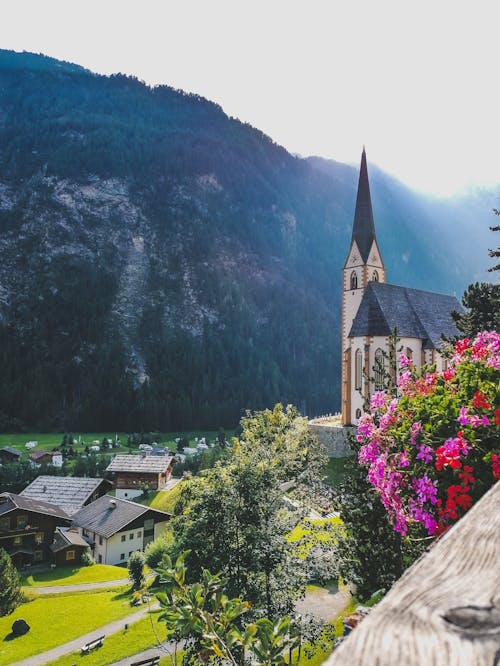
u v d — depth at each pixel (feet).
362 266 205.05
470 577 4.69
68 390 538.47
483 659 3.44
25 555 186.39
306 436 145.69
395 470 21.72
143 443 415.85
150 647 92.43
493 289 99.81
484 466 18.65
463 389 21.70
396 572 35.81
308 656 54.70
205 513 53.83
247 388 572.51
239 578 50.72
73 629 106.42
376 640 3.74
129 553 192.65
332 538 56.18
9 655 94.94
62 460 341.41
